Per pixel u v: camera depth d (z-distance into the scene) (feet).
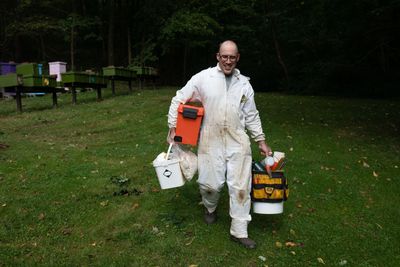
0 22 67.72
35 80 34.01
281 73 67.92
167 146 23.09
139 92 47.55
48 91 35.94
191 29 57.93
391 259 12.37
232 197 12.30
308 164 20.48
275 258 12.16
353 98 50.49
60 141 24.38
